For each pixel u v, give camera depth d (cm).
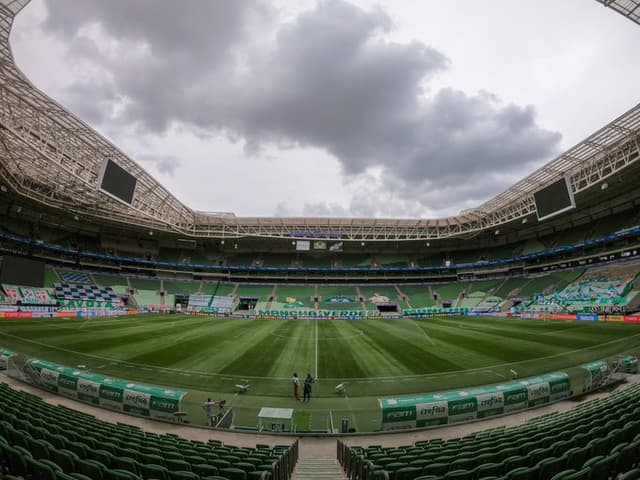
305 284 6988
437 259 7275
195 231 6078
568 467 490
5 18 2003
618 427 664
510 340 2689
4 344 2239
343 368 1883
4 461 538
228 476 552
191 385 1577
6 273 4219
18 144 3039
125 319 4228
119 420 1161
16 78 2306
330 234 6525
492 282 6262
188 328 3488
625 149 3231
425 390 1539
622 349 2139
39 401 1029
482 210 5325
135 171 3600
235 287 6712
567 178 3494
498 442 719
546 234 6162
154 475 516
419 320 4706
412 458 670
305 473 795
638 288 3869
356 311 5612
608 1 1972
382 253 7600
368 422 1153
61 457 525
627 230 4453
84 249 6016
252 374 1750
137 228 6156
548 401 1287
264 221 6284
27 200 4859
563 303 4531
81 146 3098
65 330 2984
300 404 1379
